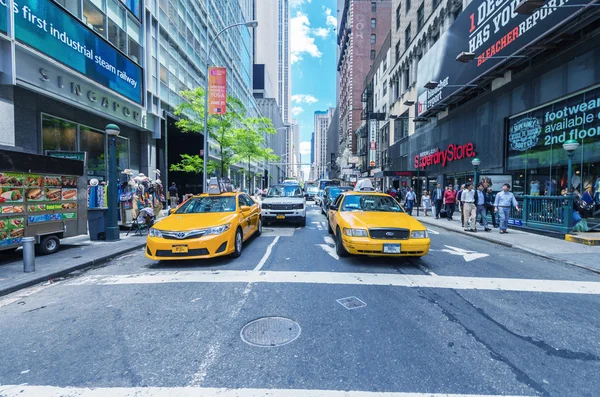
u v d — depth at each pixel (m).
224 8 34.41
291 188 14.38
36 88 10.24
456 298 4.68
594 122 10.60
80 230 8.49
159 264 6.82
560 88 11.84
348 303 4.45
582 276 5.91
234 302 4.49
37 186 7.30
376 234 6.25
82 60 12.03
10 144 9.73
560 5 10.15
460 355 3.12
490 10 14.18
